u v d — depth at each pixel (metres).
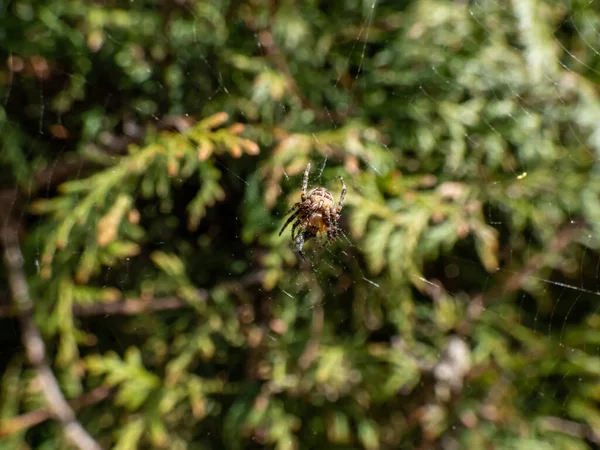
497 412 0.18
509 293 0.19
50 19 0.18
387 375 0.19
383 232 0.17
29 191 0.18
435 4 0.18
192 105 0.19
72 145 0.19
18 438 0.18
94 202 0.16
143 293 0.18
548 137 0.18
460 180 0.18
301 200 0.17
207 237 0.19
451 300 0.19
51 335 0.18
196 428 0.19
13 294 0.18
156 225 0.19
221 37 0.18
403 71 0.18
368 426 0.18
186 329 0.19
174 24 0.18
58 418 0.18
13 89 0.19
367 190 0.17
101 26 0.18
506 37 0.18
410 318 0.19
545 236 0.18
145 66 0.19
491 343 0.19
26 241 0.18
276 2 0.18
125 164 0.17
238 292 0.19
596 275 0.19
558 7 0.18
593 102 0.18
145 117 0.19
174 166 0.16
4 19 0.18
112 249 0.17
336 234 0.17
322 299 0.19
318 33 0.19
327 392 0.18
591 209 0.18
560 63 0.17
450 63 0.18
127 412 0.18
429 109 0.18
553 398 0.19
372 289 0.18
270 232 0.18
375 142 0.18
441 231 0.17
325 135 0.17
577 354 0.19
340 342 0.19
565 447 0.18
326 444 0.19
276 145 0.17
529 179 0.18
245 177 0.18
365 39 0.18
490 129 0.18
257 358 0.19
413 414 0.19
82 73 0.18
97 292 0.18
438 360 0.19
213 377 0.19
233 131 0.16
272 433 0.18
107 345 0.19
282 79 0.18
